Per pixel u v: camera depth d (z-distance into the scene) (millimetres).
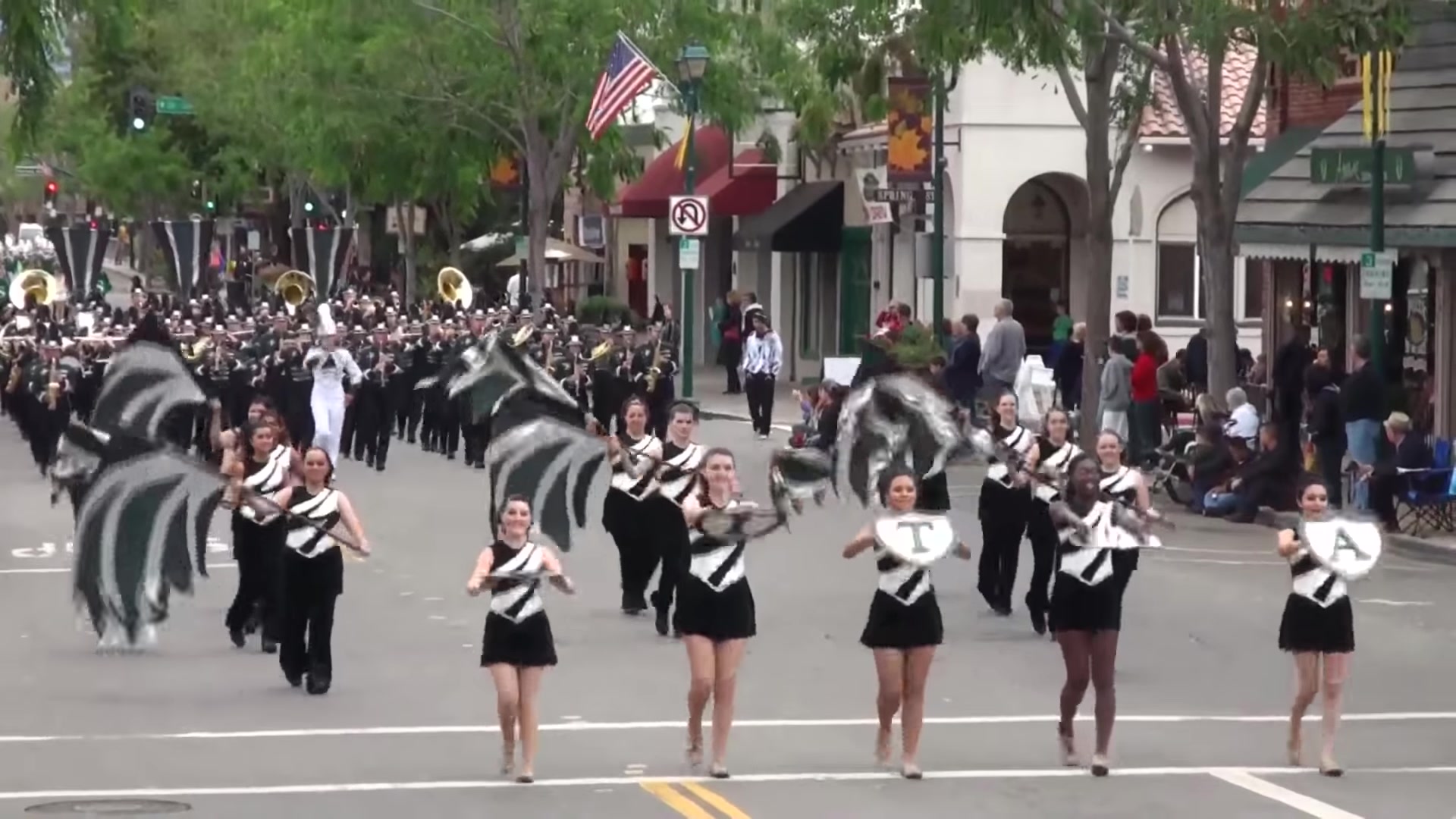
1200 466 36969
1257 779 17375
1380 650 24188
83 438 26125
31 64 36500
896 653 17234
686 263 58094
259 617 23922
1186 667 22844
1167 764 17938
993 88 57188
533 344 47750
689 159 57656
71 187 136875
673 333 65625
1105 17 35781
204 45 86812
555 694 20938
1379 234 35969
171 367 26578
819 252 67500
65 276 71500
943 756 18203
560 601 26656
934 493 26562
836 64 43500
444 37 62188
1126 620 25891
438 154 65938
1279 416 40000
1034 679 21922
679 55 60375
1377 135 36469
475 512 36156
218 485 23500
